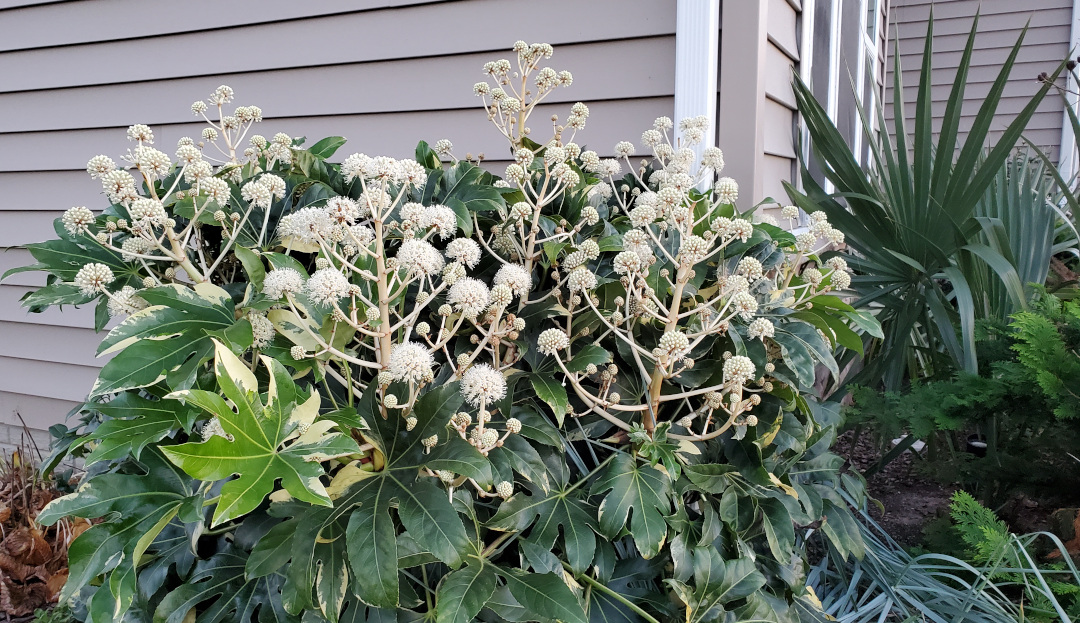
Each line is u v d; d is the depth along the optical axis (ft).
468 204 5.21
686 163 5.29
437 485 4.02
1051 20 23.66
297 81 9.62
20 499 9.62
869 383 9.18
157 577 4.13
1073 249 12.51
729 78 7.29
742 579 4.65
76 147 11.09
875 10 20.42
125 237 5.21
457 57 8.71
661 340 4.38
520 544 4.22
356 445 3.36
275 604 3.96
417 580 4.05
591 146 8.10
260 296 4.05
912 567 6.89
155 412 3.84
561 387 4.57
